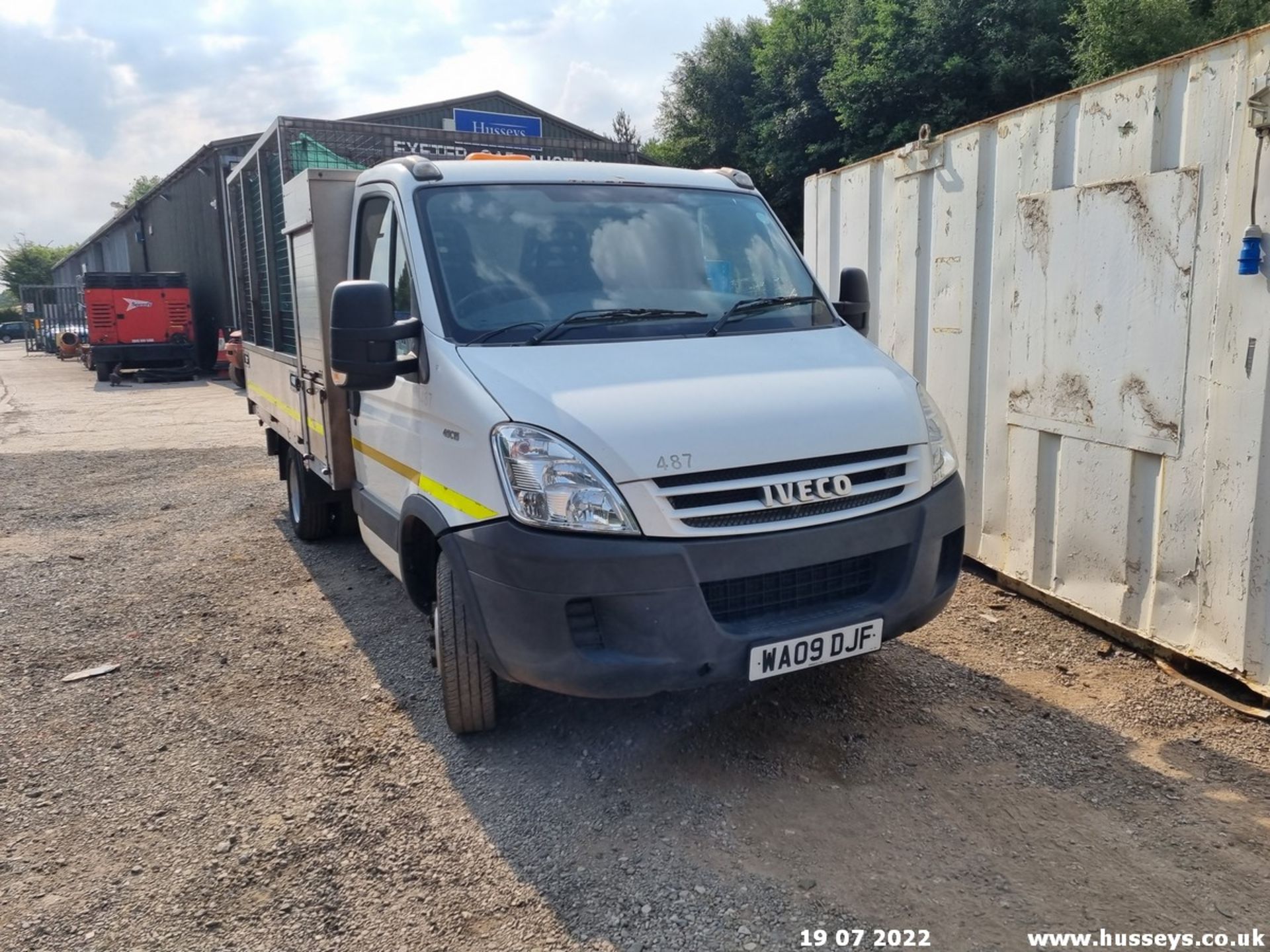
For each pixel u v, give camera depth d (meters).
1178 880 3.08
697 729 4.14
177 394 21.03
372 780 3.90
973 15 20.27
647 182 4.72
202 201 25.86
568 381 3.53
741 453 3.32
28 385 24.52
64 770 4.09
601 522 3.22
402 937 2.96
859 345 4.23
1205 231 4.13
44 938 3.03
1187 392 4.29
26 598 6.46
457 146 6.82
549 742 4.12
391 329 3.87
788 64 24.88
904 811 3.50
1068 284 4.92
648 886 3.13
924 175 6.05
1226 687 4.35
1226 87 4.00
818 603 3.56
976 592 5.67
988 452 5.66
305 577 6.68
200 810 3.74
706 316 4.18
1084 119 4.78
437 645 3.98
